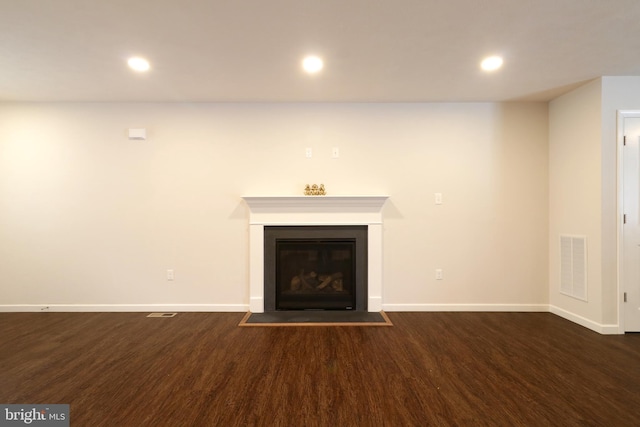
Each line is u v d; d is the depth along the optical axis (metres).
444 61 2.62
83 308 3.62
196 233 3.63
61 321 3.31
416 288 3.65
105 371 2.30
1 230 3.59
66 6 1.89
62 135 3.58
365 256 3.63
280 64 2.66
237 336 2.95
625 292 2.98
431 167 3.63
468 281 3.64
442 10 1.95
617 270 2.97
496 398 1.97
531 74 2.88
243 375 2.25
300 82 3.04
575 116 3.23
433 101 3.59
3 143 3.56
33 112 3.56
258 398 1.98
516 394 2.01
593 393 2.02
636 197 2.97
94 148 3.59
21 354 2.57
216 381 2.17
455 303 3.64
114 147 3.59
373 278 3.61
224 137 3.62
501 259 3.62
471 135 3.62
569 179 3.31
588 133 3.08
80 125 3.58
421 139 3.63
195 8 1.92
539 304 3.62
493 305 3.62
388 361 2.45
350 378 2.21
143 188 3.61
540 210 3.62
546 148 3.61
